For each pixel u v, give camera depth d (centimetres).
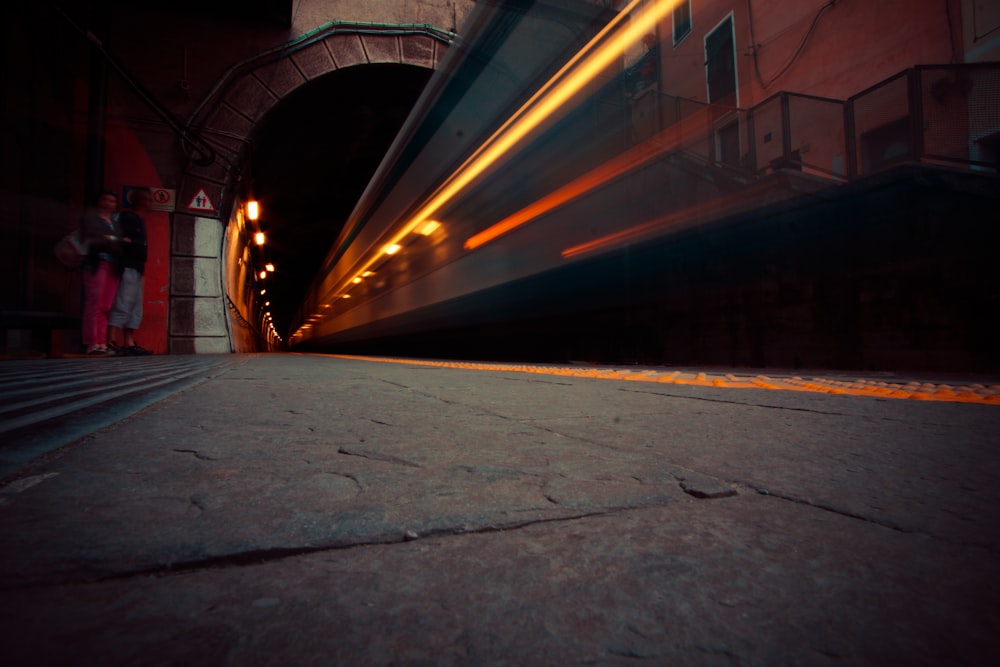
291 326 6894
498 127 1444
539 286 1207
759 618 55
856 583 64
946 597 60
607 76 1356
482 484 108
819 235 723
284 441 152
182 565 65
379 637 50
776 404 265
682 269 956
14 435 146
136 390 277
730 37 1492
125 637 48
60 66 1002
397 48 1405
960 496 103
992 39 859
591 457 136
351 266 2427
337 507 91
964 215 571
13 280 877
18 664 42
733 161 1004
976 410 241
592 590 61
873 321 659
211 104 1232
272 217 2530
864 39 1093
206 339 1189
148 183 1168
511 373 536
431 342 1462
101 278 775
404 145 1791
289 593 59
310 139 1759
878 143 899
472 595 59
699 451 146
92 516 83
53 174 984
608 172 1147
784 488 108
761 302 808
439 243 1473
